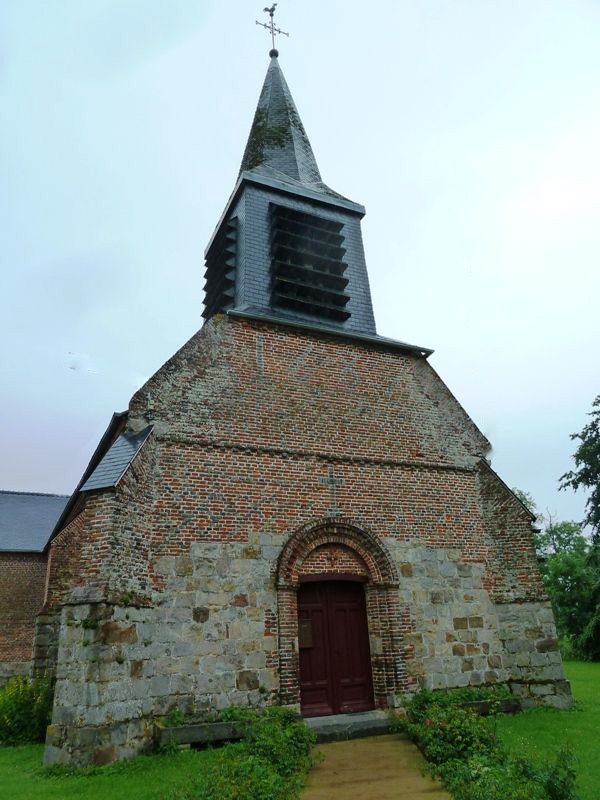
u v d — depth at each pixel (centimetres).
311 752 885
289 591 1095
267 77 2161
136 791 710
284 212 1606
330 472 1224
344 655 1136
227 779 640
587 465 2852
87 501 961
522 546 1285
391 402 1369
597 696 1377
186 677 970
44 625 1222
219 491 1106
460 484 1358
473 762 699
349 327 1555
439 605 1215
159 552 1017
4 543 2641
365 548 1198
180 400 1141
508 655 1230
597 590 3038
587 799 661
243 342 1262
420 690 1122
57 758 810
